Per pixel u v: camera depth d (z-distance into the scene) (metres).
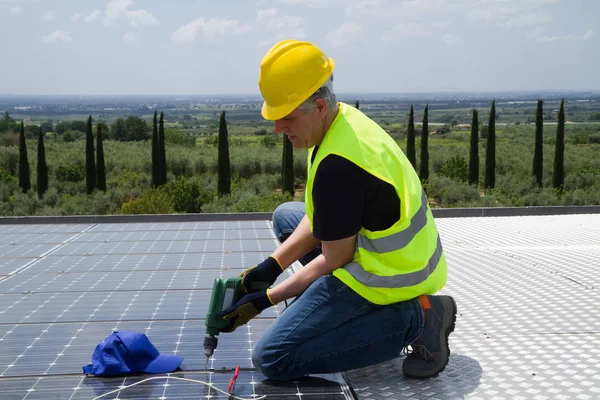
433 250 3.01
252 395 2.75
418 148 55.59
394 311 2.92
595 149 56.09
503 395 2.80
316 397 2.74
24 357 3.12
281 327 2.88
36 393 2.72
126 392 2.74
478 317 4.04
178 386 2.82
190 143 72.94
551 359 3.26
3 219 8.62
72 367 3.00
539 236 7.06
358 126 2.86
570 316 4.01
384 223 2.81
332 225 2.77
